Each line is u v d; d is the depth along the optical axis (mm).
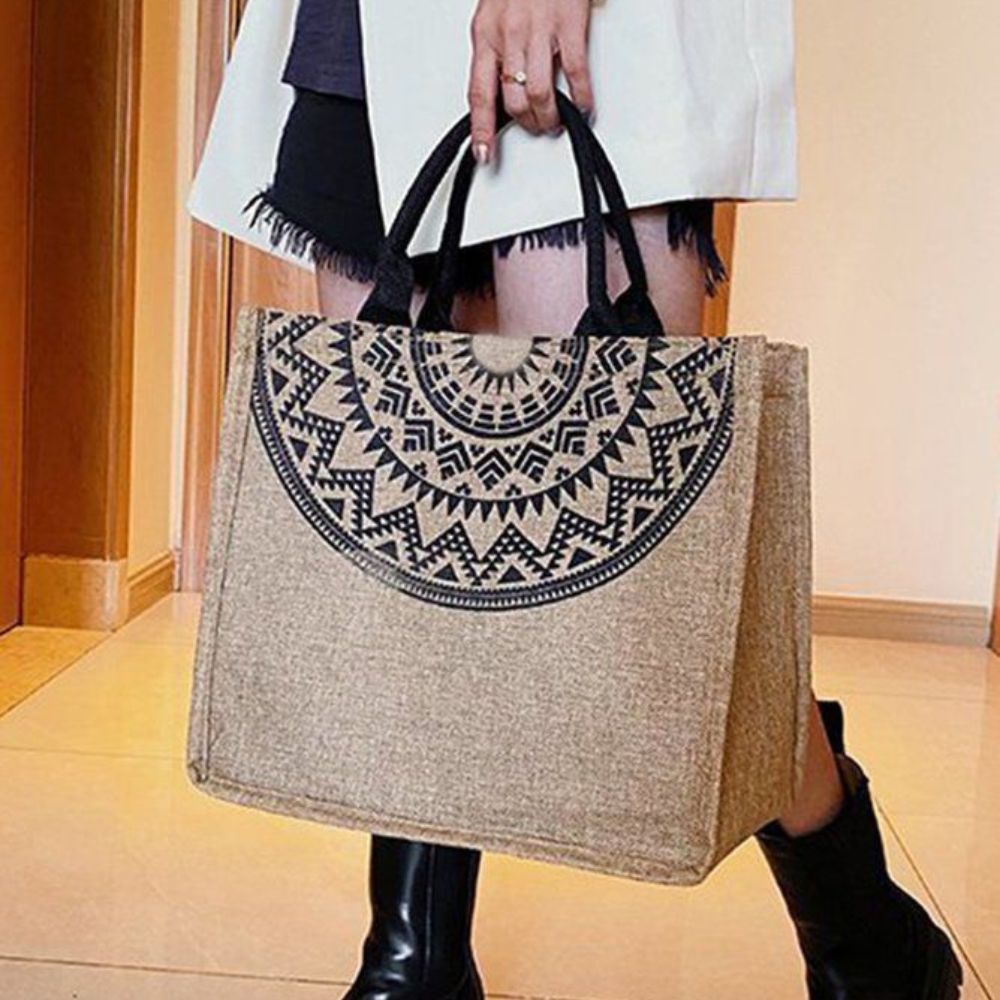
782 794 858
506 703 780
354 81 974
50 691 2148
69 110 2473
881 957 1085
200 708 815
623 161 883
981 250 2916
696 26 893
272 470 814
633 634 768
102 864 1533
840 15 2879
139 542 2719
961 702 2455
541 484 784
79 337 2490
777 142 923
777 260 2926
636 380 782
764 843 1065
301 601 806
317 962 1333
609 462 779
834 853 1048
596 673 770
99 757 1863
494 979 1312
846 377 2951
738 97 902
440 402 801
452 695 786
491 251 939
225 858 1566
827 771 1018
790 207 2916
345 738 798
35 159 2479
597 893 1521
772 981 1339
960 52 2879
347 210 986
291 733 805
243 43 1061
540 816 776
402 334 813
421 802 789
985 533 2971
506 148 904
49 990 1255
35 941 1349
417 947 954
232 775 812
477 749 783
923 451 2961
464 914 967
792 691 859
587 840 771
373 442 805
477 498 791
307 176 1004
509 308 922
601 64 889
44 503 2523
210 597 816
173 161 2807
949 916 1503
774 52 921
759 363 769
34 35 2449
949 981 1144
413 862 955
